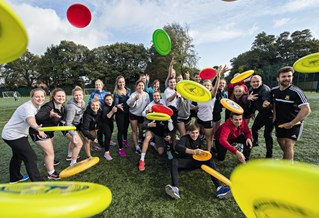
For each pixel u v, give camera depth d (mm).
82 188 720
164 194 2459
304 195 404
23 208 493
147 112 3592
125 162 3504
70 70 51219
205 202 2277
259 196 551
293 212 483
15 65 52969
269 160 483
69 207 540
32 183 790
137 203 2287
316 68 2477
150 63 44562
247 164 534
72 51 52219
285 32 49562
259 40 51406
